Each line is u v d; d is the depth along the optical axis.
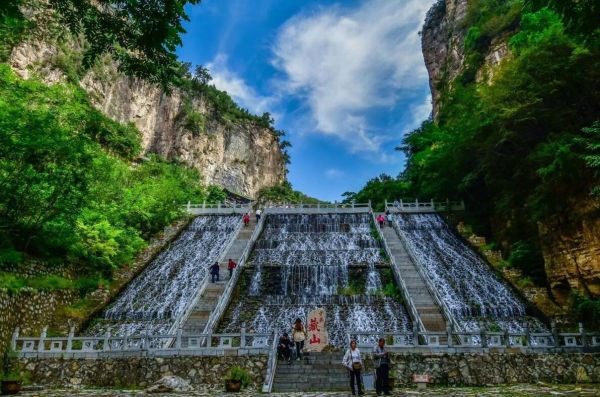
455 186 37.97
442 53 93.62
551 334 16.36
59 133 21.27
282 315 22.89
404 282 25.45
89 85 61.53
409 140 53.38
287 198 85.62
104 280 25.31
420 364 15.73
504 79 29.95
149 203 36.47
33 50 48.09
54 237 23.06
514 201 29.45
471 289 24.73
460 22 83.19
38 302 19.78
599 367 15.66
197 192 56.28
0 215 20.98
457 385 15.26
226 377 15.05
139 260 29.56
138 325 21.66
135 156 57.78
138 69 9.65
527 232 28.06
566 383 15.23
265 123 115.06
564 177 22.41
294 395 12.73
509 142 29.31
